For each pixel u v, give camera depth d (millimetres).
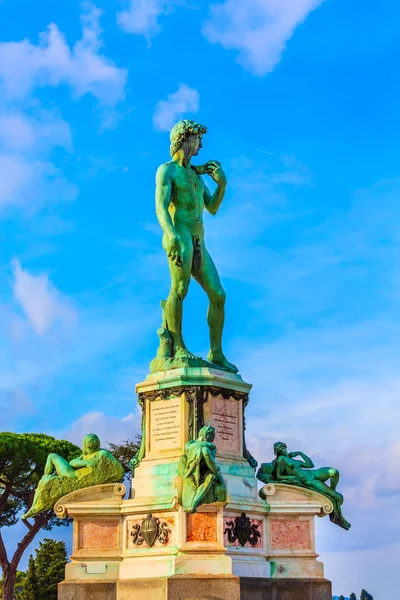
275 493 16406
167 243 16547
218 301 17344
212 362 17156
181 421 16047
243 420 16750
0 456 34062
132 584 14766
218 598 14172
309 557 16125
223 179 17875
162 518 15359
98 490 16047
